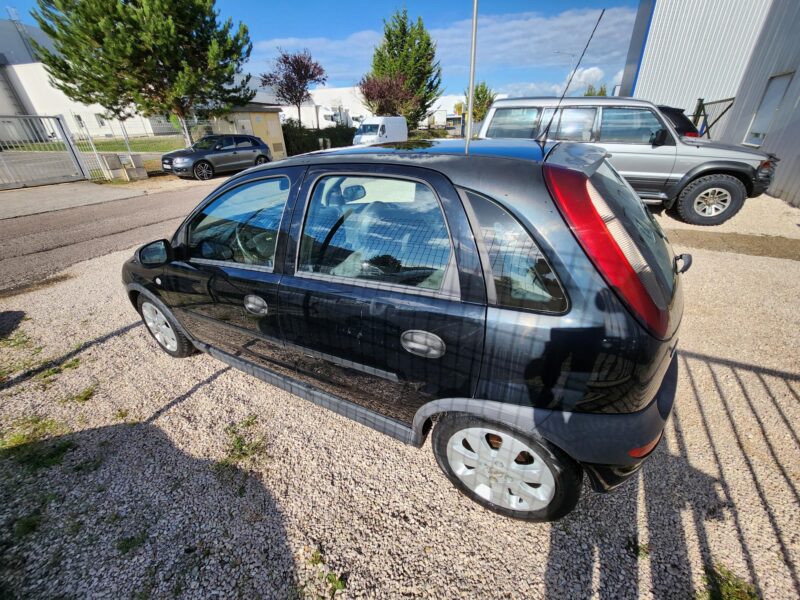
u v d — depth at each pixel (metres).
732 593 1.41
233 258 2.22
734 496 1.76
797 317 3.21
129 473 2.05
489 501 1.74
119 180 13.04
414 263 1.58
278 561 1.60
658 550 1.56
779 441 2.04
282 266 1.95
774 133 7.53
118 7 12.40
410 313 1.54
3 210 8.87
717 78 12.03
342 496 1.88
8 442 2.28
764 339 2.93
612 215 1.38
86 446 2.24
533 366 1.36
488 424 1.56
